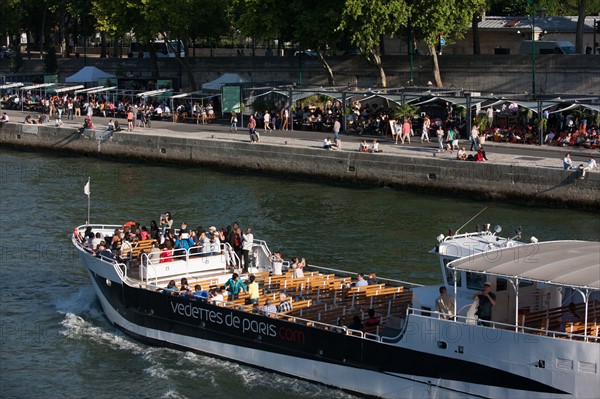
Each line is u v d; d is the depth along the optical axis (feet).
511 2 372.99
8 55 454.81
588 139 231.50
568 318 94.94
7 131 306.35
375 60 300.40
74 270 155.02
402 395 102.89
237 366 114.73
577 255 97.09
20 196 215.10
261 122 285.64
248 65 345.72
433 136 258.16
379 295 116.26
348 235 176.14
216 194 220.02
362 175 233.55
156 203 207.62
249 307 113.91
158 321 121.70
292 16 306.14
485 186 213.66
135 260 129.08
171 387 110.52
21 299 140.77
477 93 261.24
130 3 345.92
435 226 184.75
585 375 91.20
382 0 278.46
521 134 242.17
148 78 357.00
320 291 120.67
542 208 205.16
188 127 291.99
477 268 96.78
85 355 120.06
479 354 97.19
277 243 169.68
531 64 280.10
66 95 341.21
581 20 296.10
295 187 231.91
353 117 271.08
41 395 109.60
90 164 272.92
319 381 108.47
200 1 341.21
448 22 288.30
